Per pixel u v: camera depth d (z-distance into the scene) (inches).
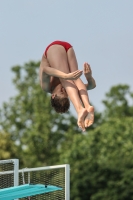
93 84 922.7
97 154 4020.7
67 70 907.4
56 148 4584.2
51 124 4611.2
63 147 4456.2
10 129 4726.9
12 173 1227.9
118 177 3516.2
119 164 3575.3
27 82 4923.7
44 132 4510.3
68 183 1254.9
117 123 4183.1
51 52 916.6
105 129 4136.3
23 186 975.0
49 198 1264.8
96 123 5103.3
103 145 4035.4
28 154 4495.6
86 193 3496.6
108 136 4069.9
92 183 3494.1
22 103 4749.0
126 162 3599.9
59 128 4670.3
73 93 884.0
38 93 4640.8
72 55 923.4
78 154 4005.9
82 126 875.4
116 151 3937.0
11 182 1226.0
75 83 898.7
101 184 3503.9
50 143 4537.4
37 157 4495.6
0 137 3378.4
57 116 4626.0
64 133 4699.8
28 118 4756.4
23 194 967.0
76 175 3548.2
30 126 4694.9
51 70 884.0
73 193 3508.9
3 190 962.7
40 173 1286.9
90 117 874.8
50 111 4626.0
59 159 4389.8
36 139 4488.2
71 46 928.9
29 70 4928.6
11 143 3405.5
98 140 4094.5
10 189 965.8
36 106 4603.8
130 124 4160.9
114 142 4030.5
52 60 911.7
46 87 919.0
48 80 913.5
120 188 3454.7
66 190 1249.4
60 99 907.4
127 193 3432.6
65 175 1253.1
